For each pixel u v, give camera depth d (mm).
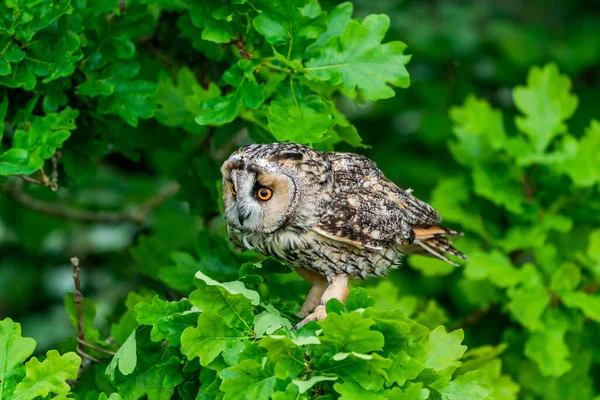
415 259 11758
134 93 9047
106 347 8969
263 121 9773
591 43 15773
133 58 9367
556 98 11672
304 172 8547
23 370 7266
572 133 15461
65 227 15367
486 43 15797
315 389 6828
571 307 11078
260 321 7176
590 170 11164
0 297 15688
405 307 10578
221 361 7145
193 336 7016
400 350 6891
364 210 8797
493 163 11727
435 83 15203
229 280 9641
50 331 15383
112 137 10055
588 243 11977
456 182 11953
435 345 7559
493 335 12414
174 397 7938
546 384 11312
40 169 9164
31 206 12789
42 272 15922
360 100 9438
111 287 15586
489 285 11844
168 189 13836
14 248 15992
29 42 8664
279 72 8625
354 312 6531
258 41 8562
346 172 8984
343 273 8984
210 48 9711
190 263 9766
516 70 15562
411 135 15508
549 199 11719
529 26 16094
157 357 7715
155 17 10812
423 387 7000
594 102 15680
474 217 11594
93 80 8930
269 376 6773
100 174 16000
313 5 8867
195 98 9672
